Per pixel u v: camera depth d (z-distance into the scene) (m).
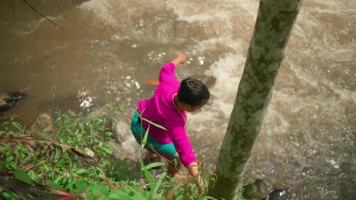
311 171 4.91
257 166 4.93
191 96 3.46
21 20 6.87
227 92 5.77
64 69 6.04
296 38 6.68
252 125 2.62
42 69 6.04
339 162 5.02
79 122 4.46
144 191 2.87
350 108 5.66
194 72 6.02
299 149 5.15
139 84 5.84
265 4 2.06
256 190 4.29
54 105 5.50
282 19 2.07
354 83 6.01
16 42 6.46
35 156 3.23
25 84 5.82
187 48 6.40
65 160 3.43
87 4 7.19
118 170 4.11
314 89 5.90
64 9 7.09
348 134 5.35
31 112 5.39
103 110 5.44
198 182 3.00
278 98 5.74
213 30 6.72
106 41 6.52
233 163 2.91
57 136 4.11
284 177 4.84
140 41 6.53
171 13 7.04
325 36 6.75
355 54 6.47
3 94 5.48
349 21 7.00
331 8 7.25
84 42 6.49
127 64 6.12
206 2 7.27
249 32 6.75
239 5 7.24
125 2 7.22
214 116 5.45
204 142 5.16
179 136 3.56
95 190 2.41
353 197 4.68
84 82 5.84
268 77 2.33
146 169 2.71
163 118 3.61
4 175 2.16
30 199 2.08
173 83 3.85
